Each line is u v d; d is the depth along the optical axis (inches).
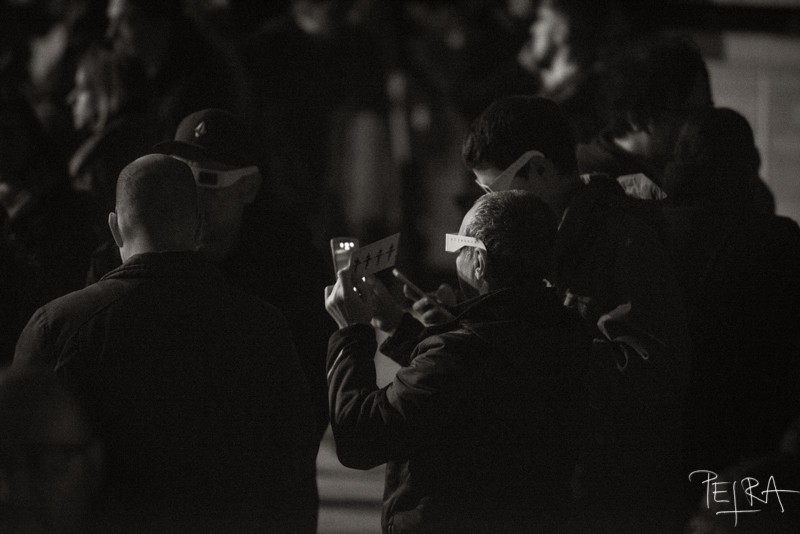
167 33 552.4
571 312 276.4
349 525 468.1
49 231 399.5
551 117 310.3
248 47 781.9
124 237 272.7
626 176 350.6
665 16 766.5
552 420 266.5
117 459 256.5
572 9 625.6
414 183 895.1
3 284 340.8
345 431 267.0
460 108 879.1
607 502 297.9
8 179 402.3
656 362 290.5
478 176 315.6
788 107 758.5
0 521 187.2
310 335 342.6
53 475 188.7
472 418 262.7
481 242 272.5
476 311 269.0
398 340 296.2
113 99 502.0
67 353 258.1
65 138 562.3
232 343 263.9
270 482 263.9
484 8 860.6
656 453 296.5
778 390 307.9
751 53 767.1
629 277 297.3
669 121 348.2
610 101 357.4
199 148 329.4
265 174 350.6
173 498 256.5
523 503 263.9
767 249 310.2
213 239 331.3
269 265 340.8
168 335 260.7
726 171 319.9
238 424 261.3
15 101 405.1
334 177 845.2
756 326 305.9
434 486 265.3
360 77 844.0
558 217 309.6
